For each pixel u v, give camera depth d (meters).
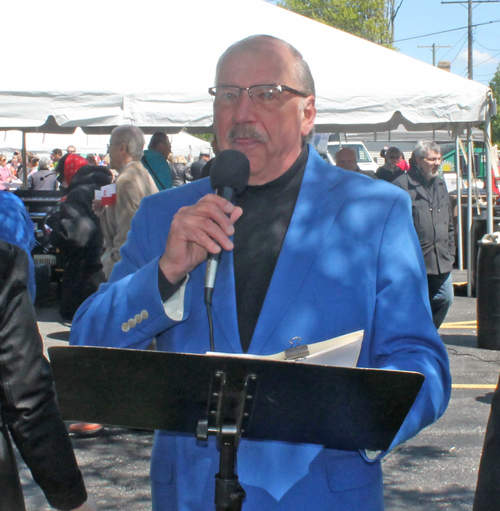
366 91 7.18
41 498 3.80
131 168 5.19
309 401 1.32
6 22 7.43
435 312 6.89
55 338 7.37
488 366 6.48
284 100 1.75
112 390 1.36
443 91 7.26
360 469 1.65
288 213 1.79
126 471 4.16
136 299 1.61
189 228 1.54
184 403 1.36
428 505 3.71
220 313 1.70
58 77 6.98
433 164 6.72
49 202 9.70
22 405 1.65
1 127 10.85
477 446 4.52
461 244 12.58
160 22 7.57
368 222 1.71
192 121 6.99
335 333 1.65
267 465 1.62
